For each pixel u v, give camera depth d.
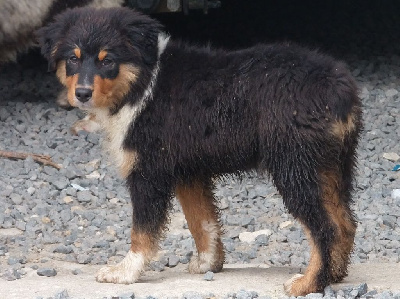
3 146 17.67
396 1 28.45
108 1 18.22
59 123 18.88
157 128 10.07
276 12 27.44
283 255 12.66
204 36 25.09
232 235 13.72
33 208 14.75
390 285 10.08
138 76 10.06
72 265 11.98
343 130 9.60
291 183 9.58
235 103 9.83
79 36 10.04
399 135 18.73
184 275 10.88
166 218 10.38
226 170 10.25
